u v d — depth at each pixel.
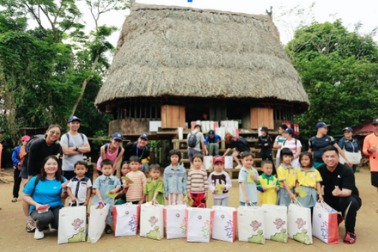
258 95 8.53
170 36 9.31
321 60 14.59
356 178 9.00
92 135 17.41
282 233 3.15
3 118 12.61
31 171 3.80
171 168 4.07
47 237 3.35
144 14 10.22
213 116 9.41
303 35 20.97
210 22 10.40
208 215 3.15
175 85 8.08
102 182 3.71
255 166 8.32
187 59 8.84
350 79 14.21
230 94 8.33
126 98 8.88
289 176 3.71
